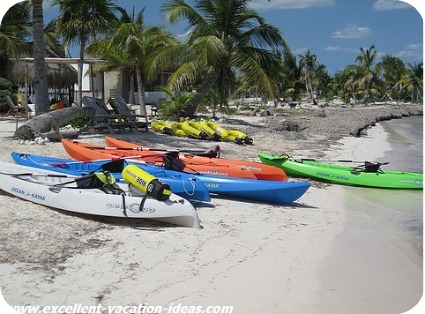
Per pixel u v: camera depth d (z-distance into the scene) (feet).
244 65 79.46
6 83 84.53
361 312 16.80
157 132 62.34
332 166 40.65
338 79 301.63
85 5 66.44
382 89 263.29
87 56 97.91
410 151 63.93
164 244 21.86
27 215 23.99
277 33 80.33
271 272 19.66
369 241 24.72
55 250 20.43
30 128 45.65
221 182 30.50
